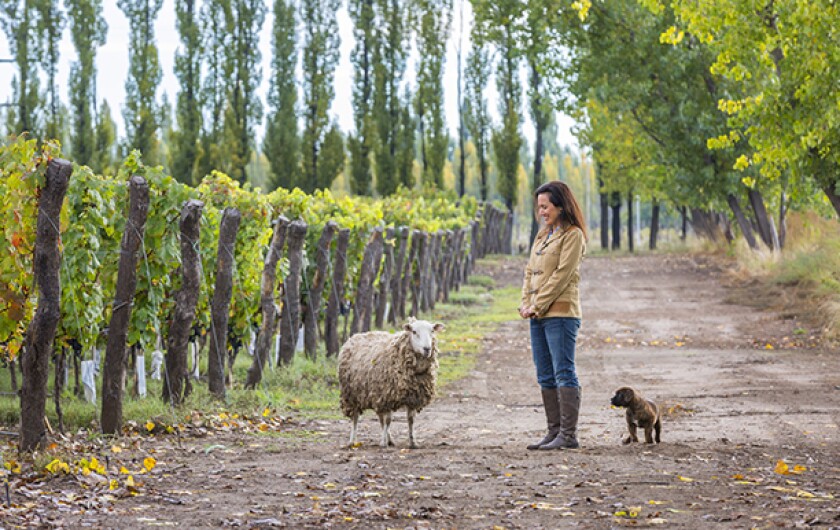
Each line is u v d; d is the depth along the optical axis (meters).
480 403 13.49
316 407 12.80
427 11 63.81
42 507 6.58
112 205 12.91
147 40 61.38
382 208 27.23
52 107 63.78
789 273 27.52
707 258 42.12
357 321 19.47
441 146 65.06
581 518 6.14
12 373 13.41
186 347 12.17
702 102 32.00
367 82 64.31
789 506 6.41
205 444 9.87
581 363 17.78
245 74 64.00
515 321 24.92
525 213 112.38
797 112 18.73
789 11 18.12
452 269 32.31
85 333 12.30
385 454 8.99
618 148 44.66
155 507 6.64
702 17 19.94
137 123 61.41
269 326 14.26
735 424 11.15
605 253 54.66
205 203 15.38
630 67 32.72
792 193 20.73
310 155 63.62
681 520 6.03
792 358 17.45
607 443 9.90
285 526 6.02
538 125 61.91
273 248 14.41
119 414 10.42
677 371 16.42
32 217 9.49
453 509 6.50
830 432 10.49
